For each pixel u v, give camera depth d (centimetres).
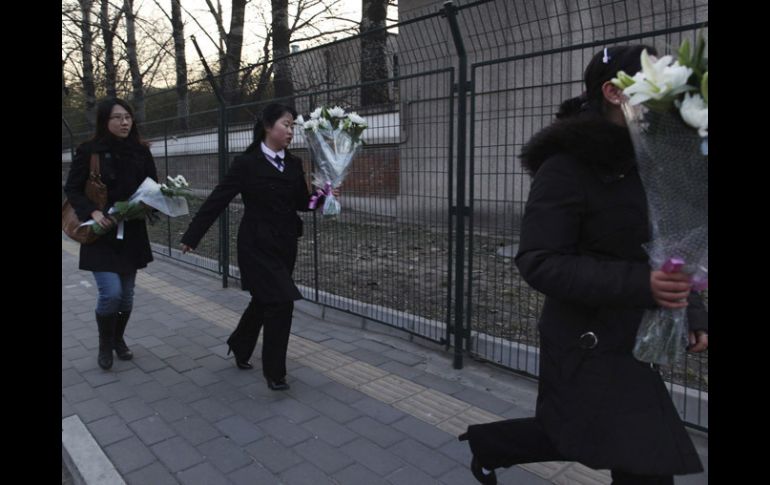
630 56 167
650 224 154
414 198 470
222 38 1828
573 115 181
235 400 356
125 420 331
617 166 162
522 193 388
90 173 381
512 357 390
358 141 392
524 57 343
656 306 159
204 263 734
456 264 396
